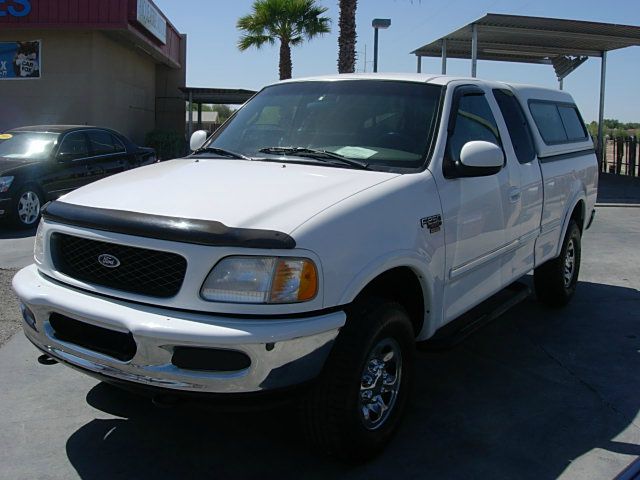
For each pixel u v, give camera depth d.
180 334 2.86
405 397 3.68
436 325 3.92
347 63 16.11
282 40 23.89
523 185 4.90
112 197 3.49
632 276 7.78
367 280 3.23
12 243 9.12
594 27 15.70
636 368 4.93
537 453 3.65
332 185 3.48
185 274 2.96
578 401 4.33
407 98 4.32
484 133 4.57
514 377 4.72
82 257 3.33
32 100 17.95
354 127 4.23
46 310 3.31
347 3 15.98
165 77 25.22
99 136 12.05
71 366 3.30
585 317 6.16
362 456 3.42
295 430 3.86
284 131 4.41
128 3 17.38
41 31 17.59
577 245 6.48
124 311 3.04
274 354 2.90
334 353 3.21
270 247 2.92
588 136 6.84
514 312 6.31
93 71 17.72
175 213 3.14
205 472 3.40
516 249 4.95
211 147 4.54
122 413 4.03
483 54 21.08
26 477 3.33
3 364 4.74
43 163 10.61
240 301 2.92
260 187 3.45
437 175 3.87
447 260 3.91
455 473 3.42
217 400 2.95
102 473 3.38
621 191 16.95
